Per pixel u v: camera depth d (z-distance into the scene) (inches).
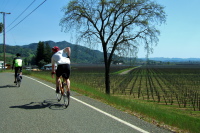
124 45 620.1
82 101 305.4
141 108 266.2
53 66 275.0
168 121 208.2
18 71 479.8
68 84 261.9
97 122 202.8
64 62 265.0
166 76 2010.3
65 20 616.7
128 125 194.1
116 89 986.1
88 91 402.6
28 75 880.9
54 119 212.4
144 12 610.5
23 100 309.7
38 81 597.0
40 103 289.0
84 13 619.5
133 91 966.4
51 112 240.1
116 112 242.5
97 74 2119.8
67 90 259.6
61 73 266.1
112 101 307.9
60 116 223.6
